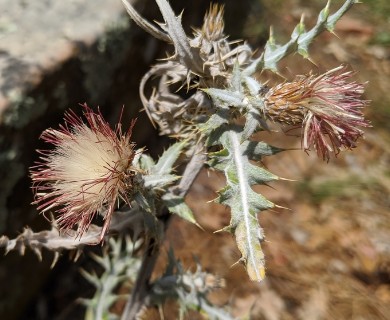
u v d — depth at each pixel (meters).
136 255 0.30
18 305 0.35
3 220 0.29
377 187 0.47
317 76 0.17
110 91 0.35
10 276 0.33
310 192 0.46
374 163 0.49
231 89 0.17
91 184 0.16
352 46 0.61
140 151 0.17
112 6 0.34
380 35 0.62
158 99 0.19
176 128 0.19
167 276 0.23
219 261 0.40
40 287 0.37
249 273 0.15
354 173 0.48
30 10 0.33
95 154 0.16
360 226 0.44
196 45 0.17
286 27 0.61
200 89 0.18
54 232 0.19
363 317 0.38
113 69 0.34
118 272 0.29
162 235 0.20
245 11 0.60
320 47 0.60
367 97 0.55
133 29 0.35
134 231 0.19
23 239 0.19
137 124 0.41
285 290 0.39
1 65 0.29
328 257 0.42
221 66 0.18
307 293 0.39
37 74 0.29
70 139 0.17
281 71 0.54
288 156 0.48
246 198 0.16
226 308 0.26
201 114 0.19
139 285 0.23
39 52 0.30
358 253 0.42
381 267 0.41
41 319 0.37
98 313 0.28
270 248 0.42
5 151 0.28
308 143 0.16
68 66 0.31
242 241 0.16
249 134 0.17
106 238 0.19
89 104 0.33
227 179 0.17
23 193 0.30
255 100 0.17
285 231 0.43
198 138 0.19
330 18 0.18
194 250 0.41
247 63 0.19
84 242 0.19
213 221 0.43
